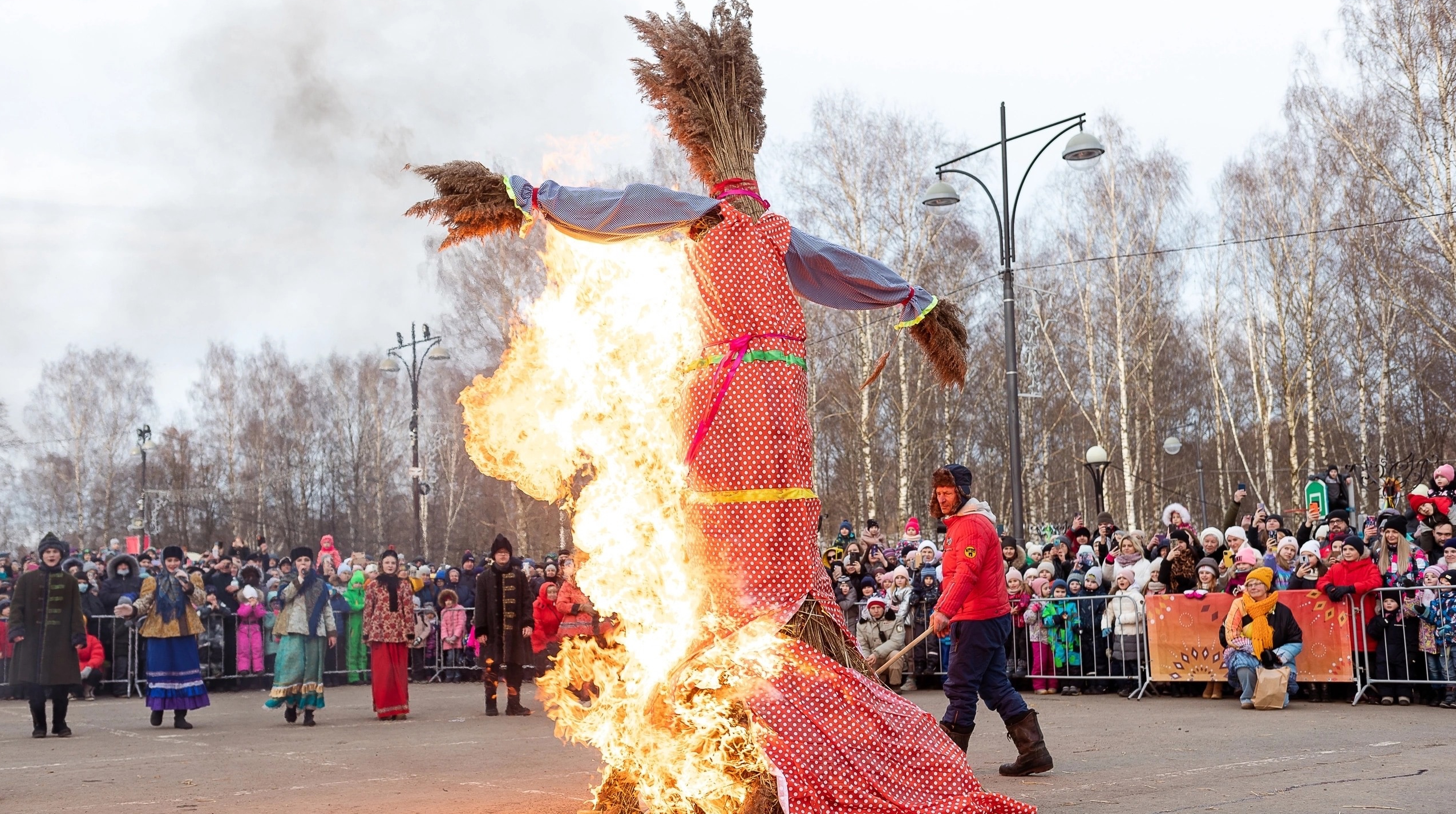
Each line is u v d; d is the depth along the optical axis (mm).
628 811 5094
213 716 13195
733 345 4988
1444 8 28625
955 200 18328
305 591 12031
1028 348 39688
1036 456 43812
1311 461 35000
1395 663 11297
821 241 5652
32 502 37531
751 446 4902
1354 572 11586
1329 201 35125
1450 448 41281
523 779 7445
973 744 8789
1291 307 37500
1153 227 38281
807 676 4750
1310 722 9844
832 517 41375
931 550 14680
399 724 11812
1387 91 29859
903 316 5848
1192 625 12398
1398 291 33219
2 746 10234
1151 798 5980
